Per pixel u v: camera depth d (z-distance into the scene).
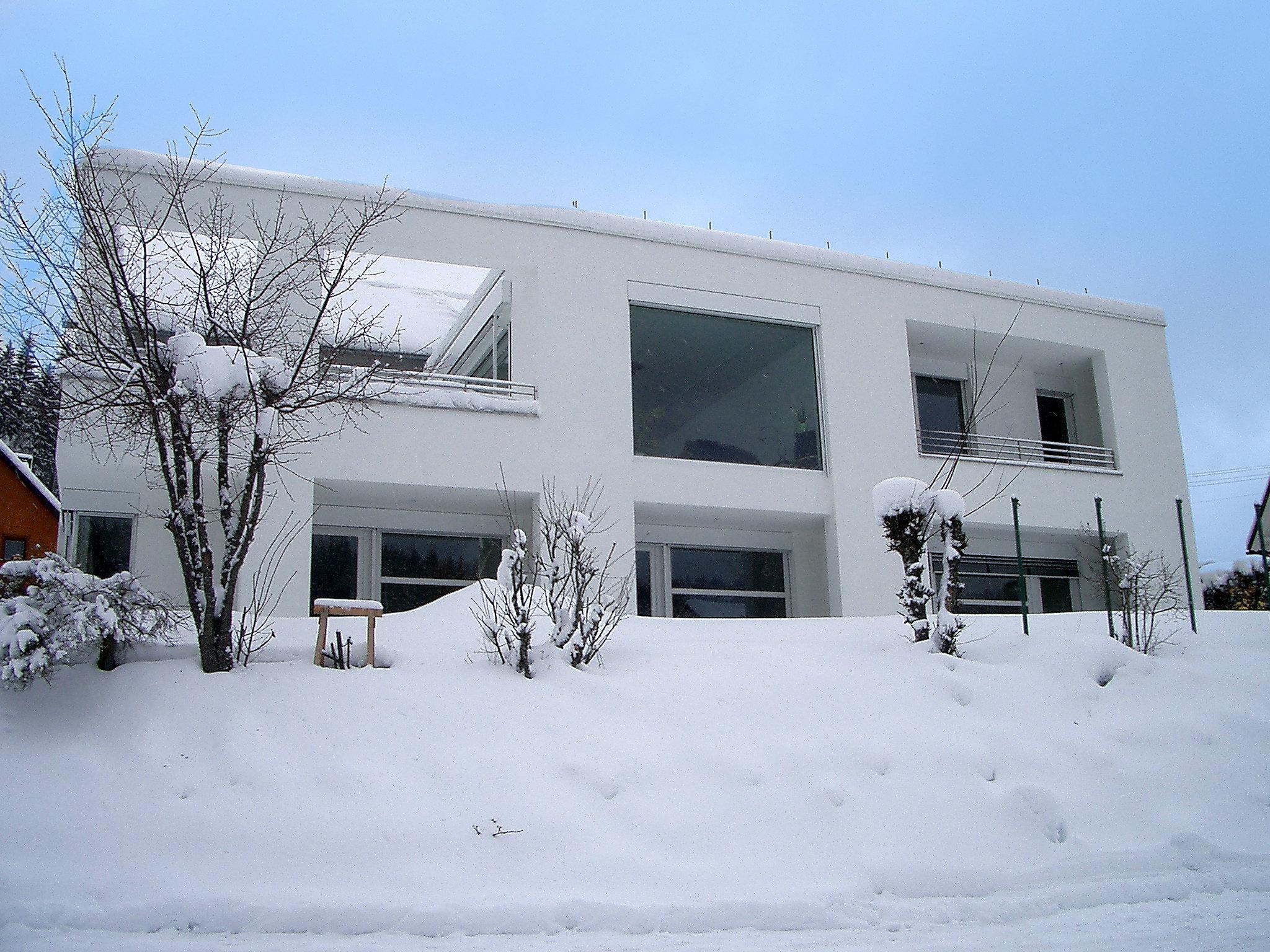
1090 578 19.09
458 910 5.77
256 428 8.20
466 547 15.59
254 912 5.61
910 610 9.90
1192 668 9.65
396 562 15.16
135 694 7.26
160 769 6.65
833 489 16.77
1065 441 20.81
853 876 6.63
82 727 6.97
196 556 7.89
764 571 17.38
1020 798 7.50
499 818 6.64
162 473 7.96
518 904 5.88
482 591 9.45
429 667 8.34
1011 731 8.33
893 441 17.36
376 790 6.70
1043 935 5.80
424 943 5.46
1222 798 7.86
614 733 7.63
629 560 14.94
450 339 19.77
